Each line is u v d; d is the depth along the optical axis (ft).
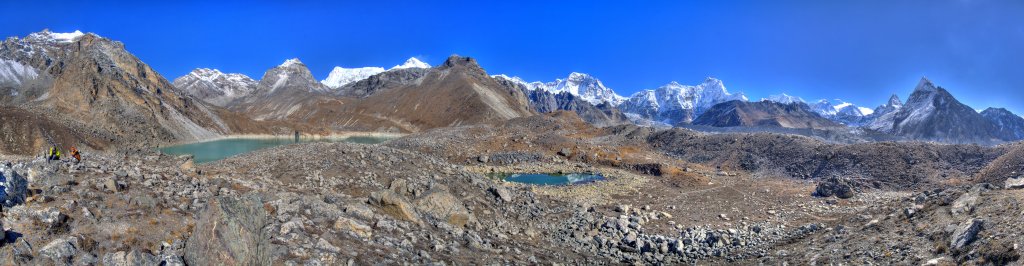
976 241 59.21
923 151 176.65
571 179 210.38
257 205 47.21
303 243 54.13
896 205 90.17
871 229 80.12
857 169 178.19
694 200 147.43
